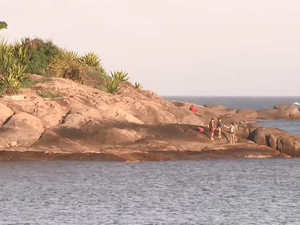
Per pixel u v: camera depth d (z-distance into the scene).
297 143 183.62
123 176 144.00
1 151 158.75
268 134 189.25
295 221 104.06
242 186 135.88
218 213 109.06
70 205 113.06
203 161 169.75
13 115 166.88
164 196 123.00
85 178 139.88
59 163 157.12
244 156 178.00
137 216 105.75
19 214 105.38
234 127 185.50
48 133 167.38
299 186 137.50
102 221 101.81
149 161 166.38
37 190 125.62
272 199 122.25
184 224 101.00
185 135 182.50
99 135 170.62
